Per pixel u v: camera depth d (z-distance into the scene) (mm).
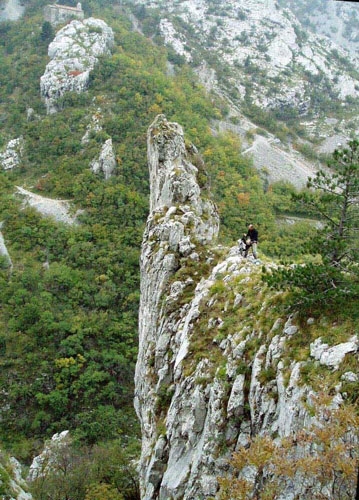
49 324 79688
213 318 30797
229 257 36125
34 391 71438
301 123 172250
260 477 21250
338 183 25297
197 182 47125
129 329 81312
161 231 40875
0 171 113625
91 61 131250
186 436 28406
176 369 30828
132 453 57656
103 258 91500
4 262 91438
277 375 23250
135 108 118188
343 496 17469
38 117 125500
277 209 109375
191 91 144750
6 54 156125
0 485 39344
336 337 21844
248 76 186750
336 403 19328
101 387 73312
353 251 24844
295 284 24688
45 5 180875
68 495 48188
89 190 104125
